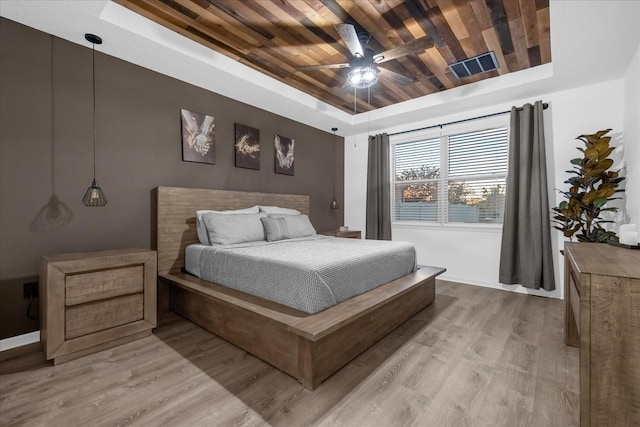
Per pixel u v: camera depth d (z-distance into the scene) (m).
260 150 4.05
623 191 2.84
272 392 1.62
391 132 4.93
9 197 2.15
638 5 1.96
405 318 2.66
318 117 4.42
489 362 1.95
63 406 1.50
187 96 3.23
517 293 3.59
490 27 2.48
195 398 1.57
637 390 1.04
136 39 2.41
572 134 3.32
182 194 3.08
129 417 1.42
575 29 2.24
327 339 1.76
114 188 2.68
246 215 3.27
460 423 1.39
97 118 2.58
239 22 2.45
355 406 1.51
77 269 2.00
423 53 2.90
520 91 3.41
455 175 4.30
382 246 2.82
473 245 4.07
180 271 3.02
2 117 2.12
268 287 2.09
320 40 2.70
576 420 1.40
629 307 1.04
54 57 2.34
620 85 3.04
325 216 5.16
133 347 2.16
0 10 2.04
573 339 2.17
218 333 2.35
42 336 2.08
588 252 1.64
